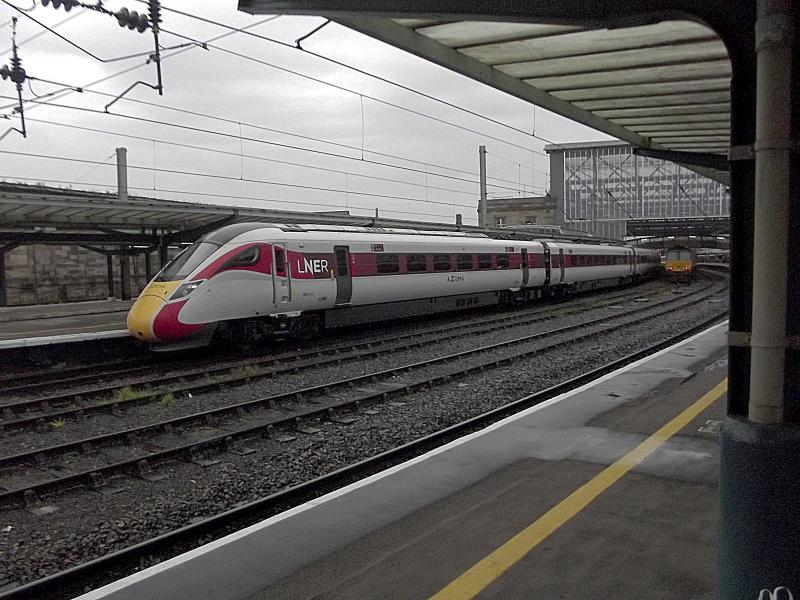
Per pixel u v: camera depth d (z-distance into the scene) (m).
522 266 25.66
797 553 2.30
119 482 6.92
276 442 8.17
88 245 24.69
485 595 3.68
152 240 21.28
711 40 5.52
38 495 6.50
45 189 20.78
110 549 5.46
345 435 8.37
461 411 9.49
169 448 8.12
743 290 2.55
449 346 16.05
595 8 2.99
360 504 5.04
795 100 2.33
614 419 7.32
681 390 8.72
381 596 3.73
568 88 7.41
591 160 62.66
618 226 57.72
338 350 15.36
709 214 58.56
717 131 10.45
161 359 14.91
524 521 4.63
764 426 2.35
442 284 20.86
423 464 5.91
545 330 19.09
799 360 2.39
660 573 3.84
